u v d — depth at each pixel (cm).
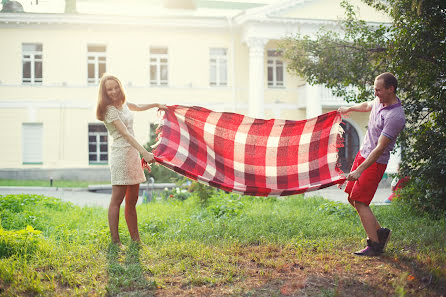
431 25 767
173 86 2555
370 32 912
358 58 910
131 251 544
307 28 2502
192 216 847
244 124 613
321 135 601
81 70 2464
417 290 411
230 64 2612
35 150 2448
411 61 775
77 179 2450
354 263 497
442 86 792
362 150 532
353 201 536
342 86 956
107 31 2481
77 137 2467
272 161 609
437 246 551
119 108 579
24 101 2419
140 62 2517
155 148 606
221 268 478
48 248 542
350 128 2695
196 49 2575
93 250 545
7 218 771
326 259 516
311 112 2536
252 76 2498
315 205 1085
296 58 992
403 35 776
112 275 456
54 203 1047
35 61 2445
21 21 2358
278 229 686
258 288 425
